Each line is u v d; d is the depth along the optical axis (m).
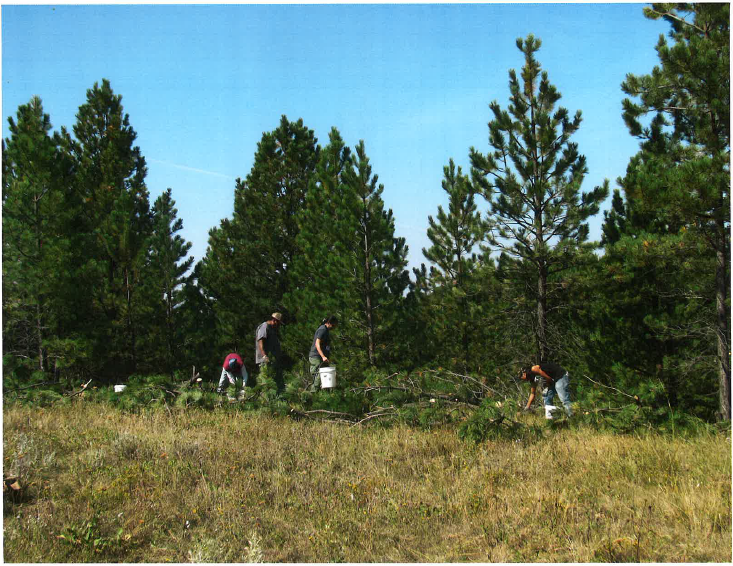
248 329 22.28
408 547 4.75
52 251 15.63
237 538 4.88
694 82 9.65
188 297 22.78
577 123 13.85
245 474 6.39
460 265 18.38
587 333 13.98
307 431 8.62
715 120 9.99
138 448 7.21
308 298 18.25
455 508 5.45
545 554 4.46
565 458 6.96
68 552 4.55
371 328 15.42
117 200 18.61
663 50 9.77
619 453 7.02
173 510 5.39
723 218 9.27
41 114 19.89
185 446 7.29
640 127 11.16
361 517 5.30
